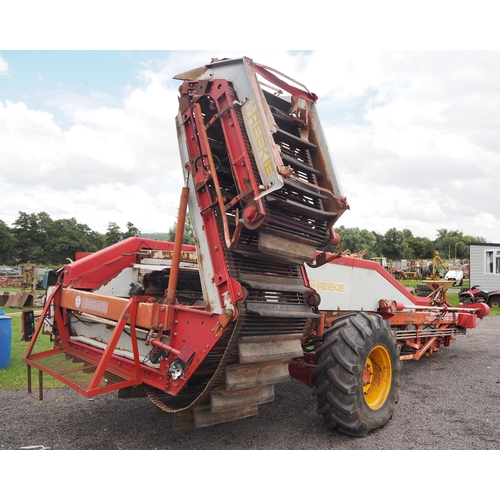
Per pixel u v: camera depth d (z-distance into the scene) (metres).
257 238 3.47
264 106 3.28
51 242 84.25
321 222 3.65
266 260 3.48
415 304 7.16
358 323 3.93
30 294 16.12
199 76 3.65
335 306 5.34
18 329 9.94
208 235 3.35
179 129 3.65
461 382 6.08
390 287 6.51
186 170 3.58
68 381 3.37
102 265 4.66
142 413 4.48
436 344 7.85
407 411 4.70
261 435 3.90
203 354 3.10
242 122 3.27
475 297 20.41
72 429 4.00
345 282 5.55
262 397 3.39
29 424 4.11
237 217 3.15
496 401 5.12
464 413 4.65
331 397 3.74
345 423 3.74
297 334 3.51
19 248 85.88
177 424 3.27
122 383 3.30
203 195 3.43
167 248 5.27
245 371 3.17
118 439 3.76
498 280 22.36
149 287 4.90
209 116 3.58
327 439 3.82
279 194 3.25
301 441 3.76
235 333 3.04
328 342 3.82
